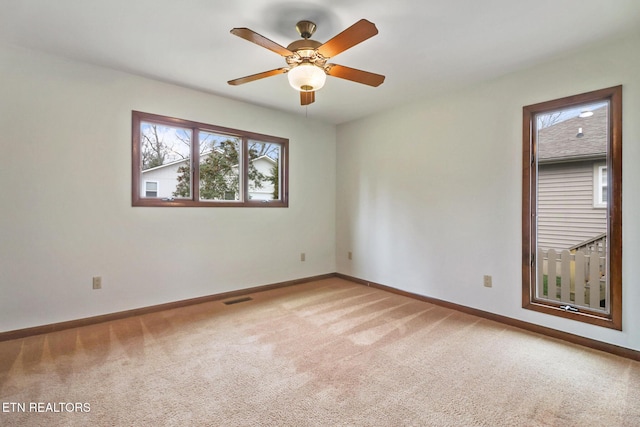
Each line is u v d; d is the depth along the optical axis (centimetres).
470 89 308
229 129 355
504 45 231
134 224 294
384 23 204
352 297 363
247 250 375
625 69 220
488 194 295
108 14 196
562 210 385
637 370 202
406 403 167
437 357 219
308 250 438
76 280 266
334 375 194
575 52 240
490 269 294
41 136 249
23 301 244
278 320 288
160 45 236
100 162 276
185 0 182
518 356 221
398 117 376
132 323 277
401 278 374
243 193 373
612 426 151
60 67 256
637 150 215
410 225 364
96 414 156
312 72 199
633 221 218
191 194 333
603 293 256
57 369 198
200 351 225
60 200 258
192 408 161
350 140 443
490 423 152
